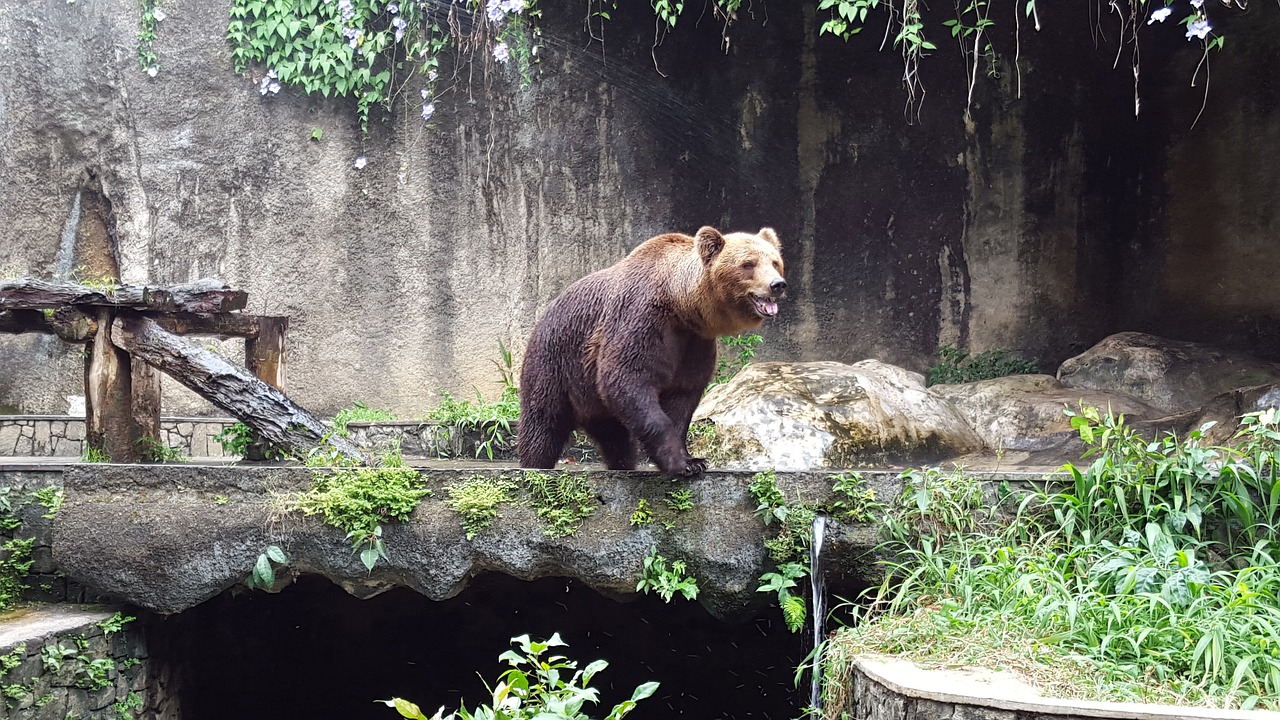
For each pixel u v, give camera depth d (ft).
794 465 24.00
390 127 37.76
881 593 16.76
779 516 18.22
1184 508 16.99
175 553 19.63
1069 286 36.24
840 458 24.27
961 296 36.81
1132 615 13.99
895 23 36.58
